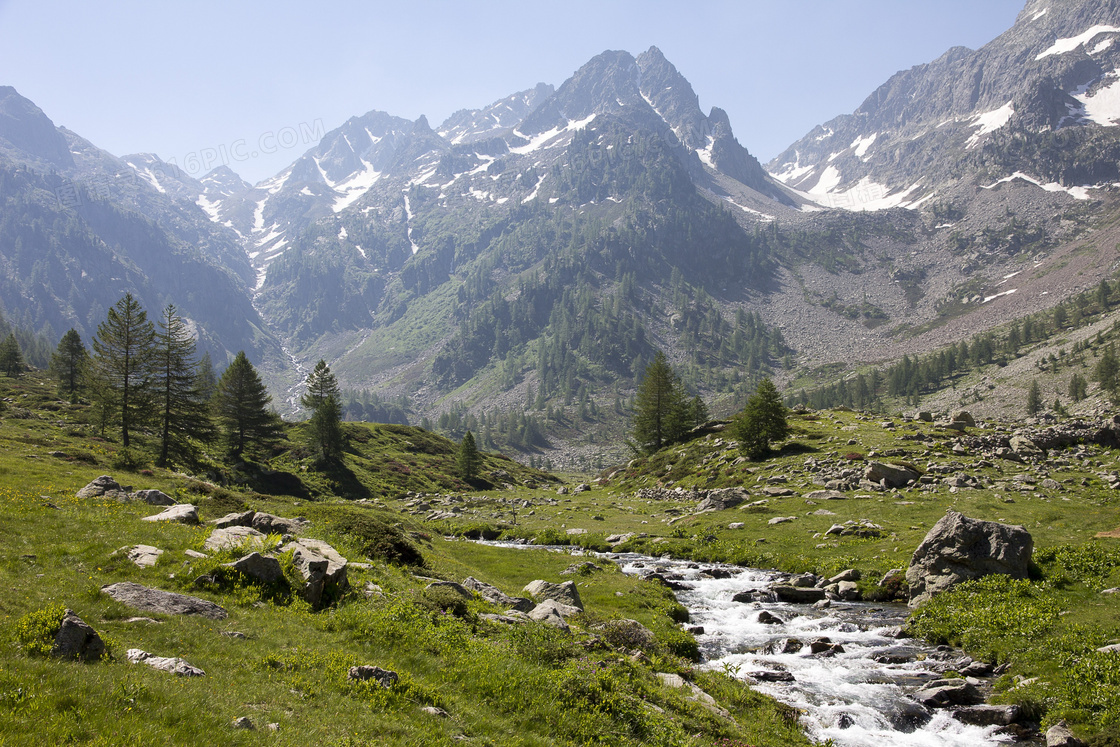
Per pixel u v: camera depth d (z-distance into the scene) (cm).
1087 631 2248
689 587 3678
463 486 11594
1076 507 4438
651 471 9506
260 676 1371
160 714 1071
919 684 2108
